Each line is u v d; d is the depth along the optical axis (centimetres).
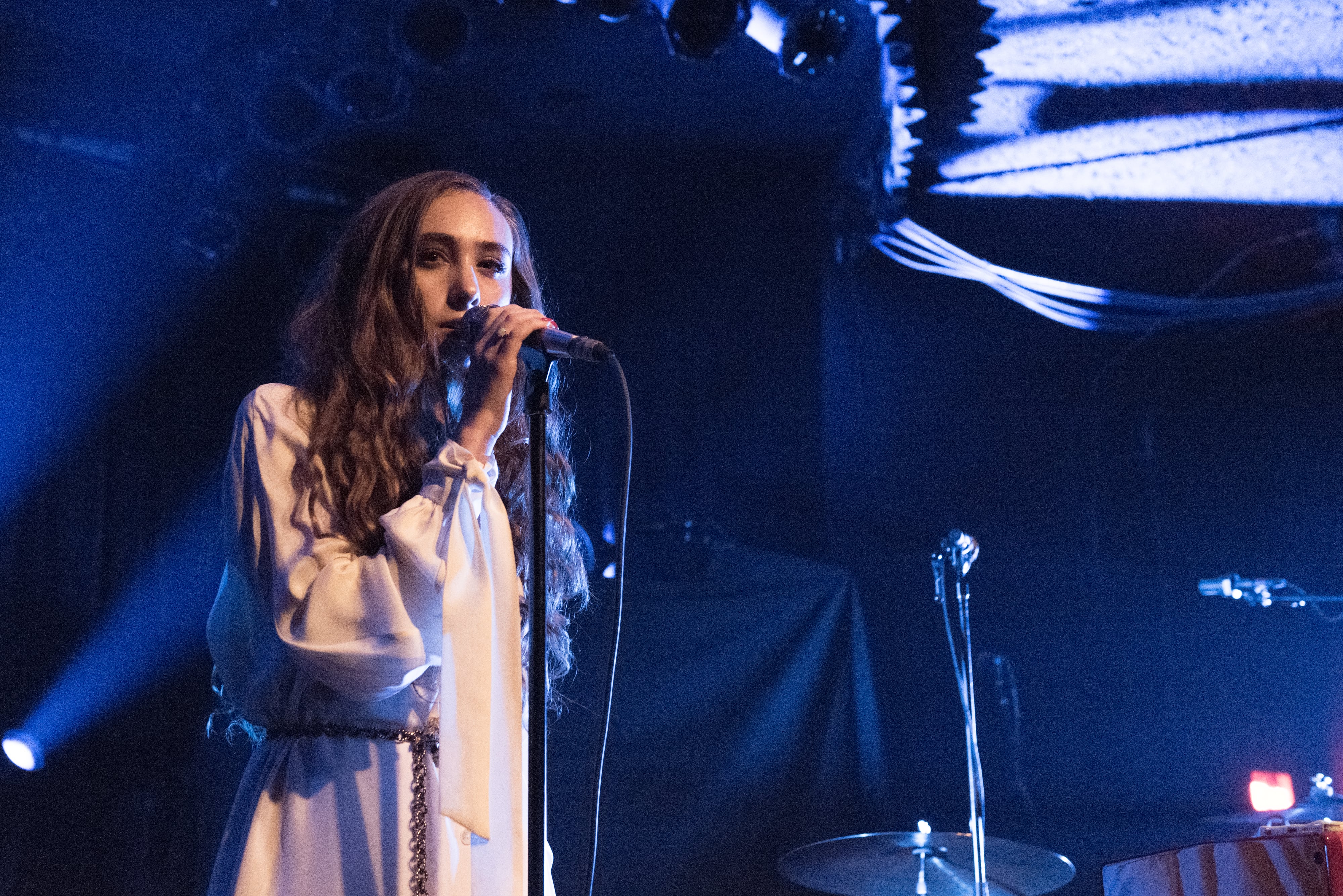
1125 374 558
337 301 170
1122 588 545
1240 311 522
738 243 569
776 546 536
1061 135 422
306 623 136
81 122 479
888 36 362
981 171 446
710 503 537
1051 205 476
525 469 182
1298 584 531
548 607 185
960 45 363
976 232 493
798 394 553
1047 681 535
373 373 160
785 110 536
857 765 446
